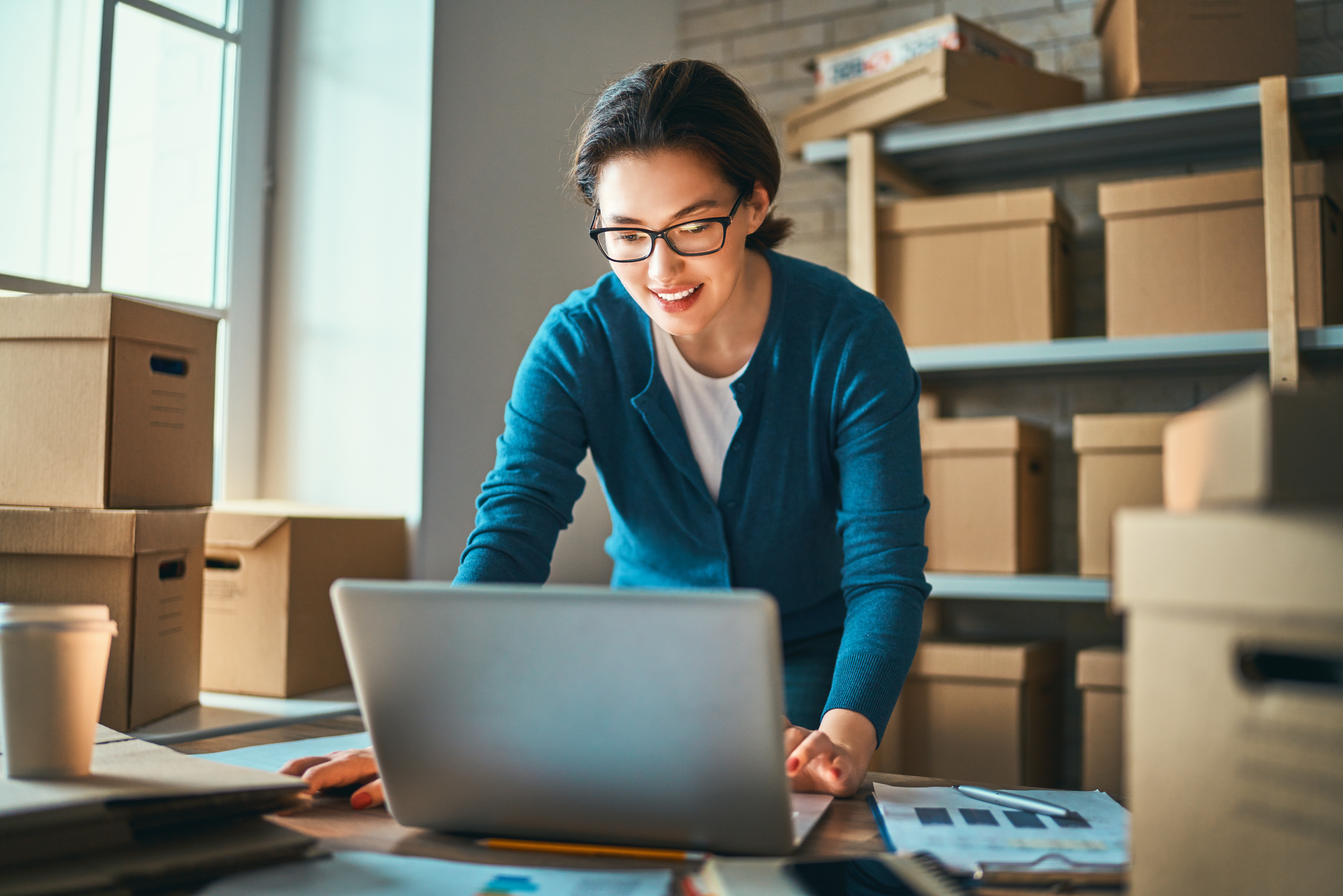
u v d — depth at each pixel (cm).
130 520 132
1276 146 188
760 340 112
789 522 118
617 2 255
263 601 168
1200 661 42
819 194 269
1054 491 244
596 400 115
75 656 61
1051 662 220
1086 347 203
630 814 62
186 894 55
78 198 183
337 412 208
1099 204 241
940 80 201
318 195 213
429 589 61
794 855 62
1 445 142
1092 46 244
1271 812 39
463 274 207
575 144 127
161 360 155
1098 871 57
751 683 57
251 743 95
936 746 209
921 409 246
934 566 217
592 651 59
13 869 53
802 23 275
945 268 216
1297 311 184
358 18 210
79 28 182
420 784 66
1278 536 39
